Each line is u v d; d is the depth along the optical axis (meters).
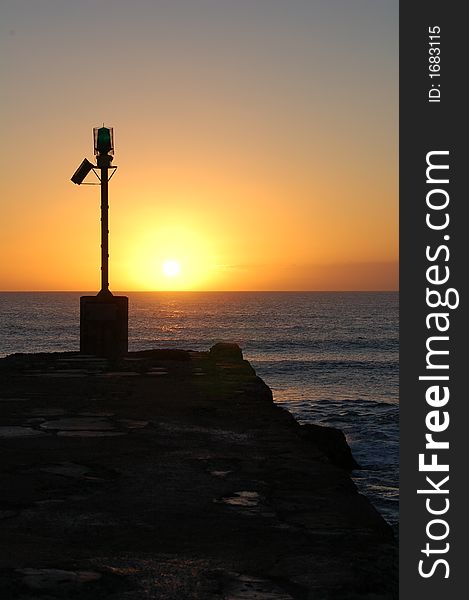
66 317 136.00
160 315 150.88
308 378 52.81
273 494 6.14
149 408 10.96
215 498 6.00
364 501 5.94
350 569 4.36
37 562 4.40
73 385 13.77
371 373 56.06
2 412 10.53
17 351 74.19
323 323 127.44
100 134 19.77
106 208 20.08
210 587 4.07
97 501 5.89
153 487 6.34
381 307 190.50
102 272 20.12
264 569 4.37
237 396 12.34
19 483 6.43
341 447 17.34
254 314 157.12
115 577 4.17
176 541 4.90
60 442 8.35
